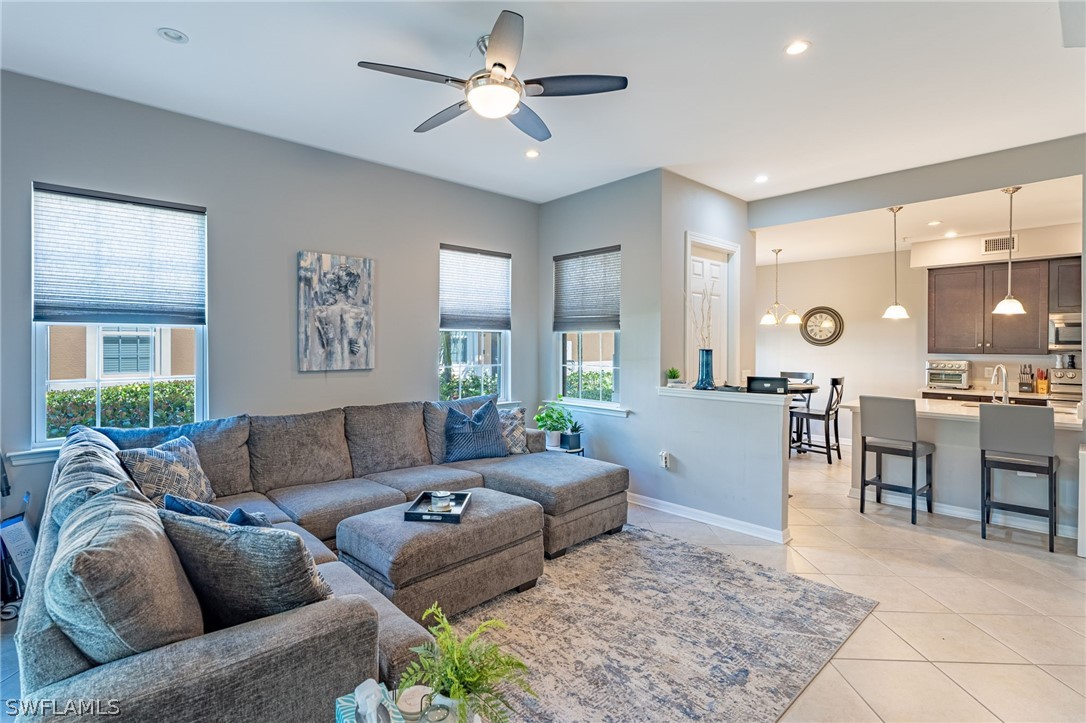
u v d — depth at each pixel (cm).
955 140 364
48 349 287
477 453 407
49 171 280
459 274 472
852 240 600
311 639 133
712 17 227
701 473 408
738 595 282
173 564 137
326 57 259
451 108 254
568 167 425
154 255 314
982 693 202
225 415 342
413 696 112
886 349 688
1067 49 249
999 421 366
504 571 272
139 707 108
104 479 181
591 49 252
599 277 481
